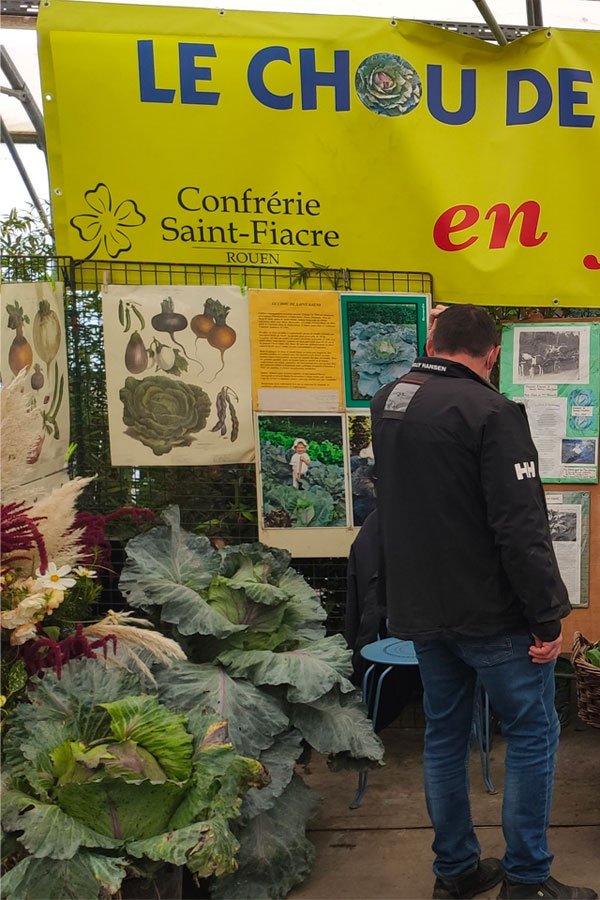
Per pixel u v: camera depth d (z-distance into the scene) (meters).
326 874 2.76
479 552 2.32
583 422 3.73
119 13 3.45
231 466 3.79
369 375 3.62
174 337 3.50
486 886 2.62
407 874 2.75
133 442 3.52
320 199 3.60
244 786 2.43
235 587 2.87
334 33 3.54
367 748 2.76
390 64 3.58
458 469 2.31
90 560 2.92
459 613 2.33
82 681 2.36
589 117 3.67
